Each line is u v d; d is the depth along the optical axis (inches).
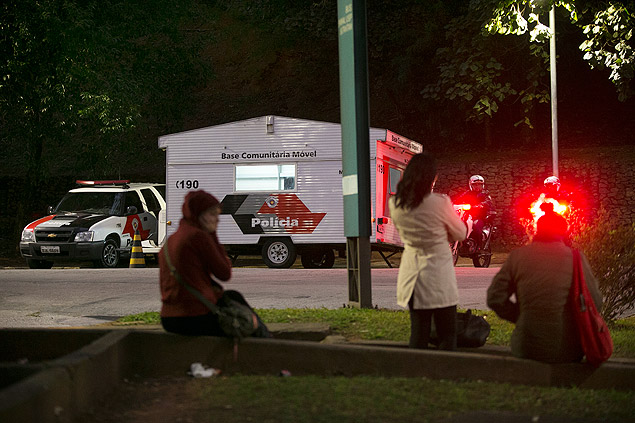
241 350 226.8
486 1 750.5
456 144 1300.4
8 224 1218.6
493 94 937.5
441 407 195.2
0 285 556.1
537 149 1234.0
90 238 751.7
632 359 253.9
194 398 198.4
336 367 225.5
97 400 194.9
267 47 1617.9
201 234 229.9
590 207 1064.2
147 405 193.8
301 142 724.0
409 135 1322.6
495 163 1122.0
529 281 228.8
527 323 228.8
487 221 689.0
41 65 903.1
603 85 1341.0
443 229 234.5
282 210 726.5
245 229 733.9
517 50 1009.5
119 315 416.5
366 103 366.9
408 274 235.8
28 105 925.8
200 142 740.7
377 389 206.4
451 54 987.3
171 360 227.5
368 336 287.4
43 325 382.6
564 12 842.2
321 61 1423.5
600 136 1256.8
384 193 700.0
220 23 1688.0
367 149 366.6
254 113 1453.0
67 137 1003.9
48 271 669.9
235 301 239.6
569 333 229.3
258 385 207.8
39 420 156.3
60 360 187.3
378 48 1175.6
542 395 211.5
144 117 1472.7
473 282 546.6
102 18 943.7
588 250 336.2
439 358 225.3
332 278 590.9
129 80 932.6
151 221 814.5
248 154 732.7
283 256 728.3
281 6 1258.0
